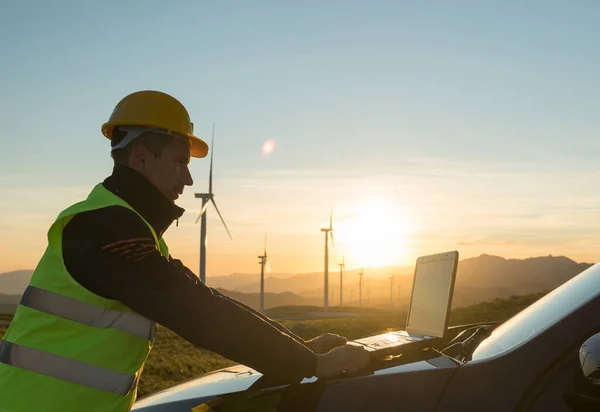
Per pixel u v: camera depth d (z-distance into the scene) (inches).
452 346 120.0
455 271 122.3
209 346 97.8
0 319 2486.5
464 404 91.9
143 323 102.9
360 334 1364.4
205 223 2431.1
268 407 100.2
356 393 96.3
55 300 99.8
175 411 108.6
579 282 118.0
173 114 111.8
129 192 108.0
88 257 97.0
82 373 99.3
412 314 141.9
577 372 86.0
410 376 96.0
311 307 7052.2
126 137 110.1
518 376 91.7
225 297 128.1
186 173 115.8
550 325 94.7
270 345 98.7
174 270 100.0
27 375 99.1
